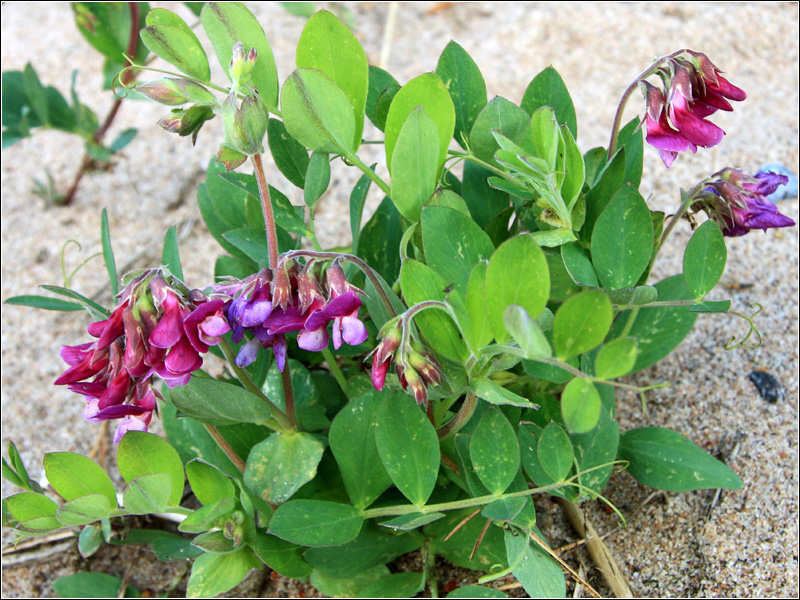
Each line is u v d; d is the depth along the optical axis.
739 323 0.43
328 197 0.53
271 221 0.29
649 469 0.33
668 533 0.36
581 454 0.32
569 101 0.34
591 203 0.32
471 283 0.26
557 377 0.30
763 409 0.40
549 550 0.31
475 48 0.61
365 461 0.31
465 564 0.34
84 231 0.54
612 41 0.60
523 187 0.31
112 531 0.40
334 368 0.36
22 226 0.55
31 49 0.66
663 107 0.29
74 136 0.60
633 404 0.41
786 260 0.46
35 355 0.49
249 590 0.38
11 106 0.53
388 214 0.36
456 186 0.37
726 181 0.31
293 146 0.34
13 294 0.51
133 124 0.59
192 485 0.31
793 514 0.36
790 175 0.49
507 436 0.29
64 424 0.46
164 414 0.38
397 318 0.26
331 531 0.30
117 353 0.26
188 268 0.51
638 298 0.30
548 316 0.28
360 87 0.30
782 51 0.58
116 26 0.52
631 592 0.35
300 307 0.26
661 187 0.50
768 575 0.35
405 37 0.63
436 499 0.34
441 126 0.30
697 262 0.30
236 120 0.26
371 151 0.56
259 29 0.29
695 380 0.41
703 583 0.35
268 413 0.30
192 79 0.28
